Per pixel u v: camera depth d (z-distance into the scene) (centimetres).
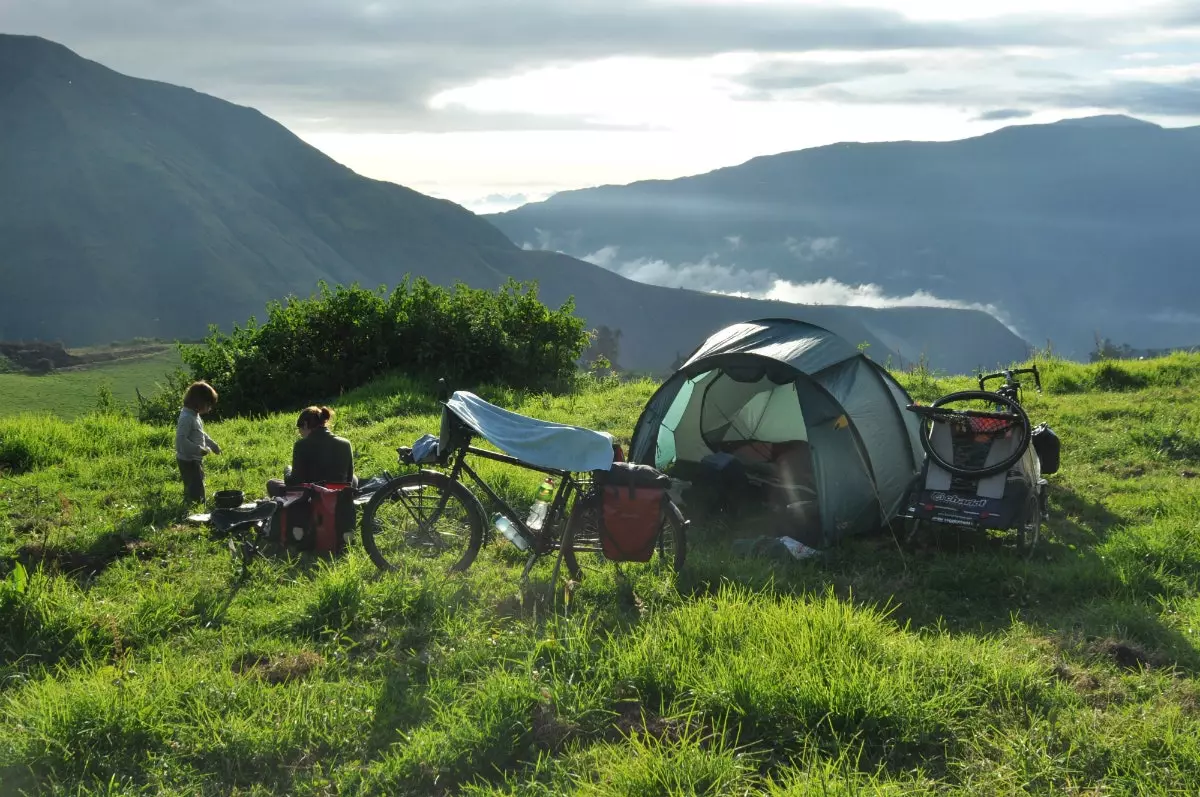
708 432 1200
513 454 782
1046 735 517
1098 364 1869
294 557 858
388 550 859
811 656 593
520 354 2028
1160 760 489
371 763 513
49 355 15888
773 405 1191
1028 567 845
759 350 1034
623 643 638
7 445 1265
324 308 2053
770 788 465
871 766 504
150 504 1023
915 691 555
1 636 660
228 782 507
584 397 1833
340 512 849
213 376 1983
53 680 591
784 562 881
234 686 585
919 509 934
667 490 778
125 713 541
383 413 1608
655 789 471
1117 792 465
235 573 821
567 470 773
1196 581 799
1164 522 938
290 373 1978
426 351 2023
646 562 824
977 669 596
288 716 550
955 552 931
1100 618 714
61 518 971
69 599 706
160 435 1419
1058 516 1038
